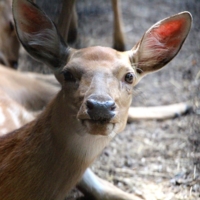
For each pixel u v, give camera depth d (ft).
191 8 49.85
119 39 37.32
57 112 22.00
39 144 22.45
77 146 22.07
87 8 53.11
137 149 33.35
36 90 34.81
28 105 34.27
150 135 35.01
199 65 42.63
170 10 53.93
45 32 22.79
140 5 55.77
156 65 23.49
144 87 41.14
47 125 22.43
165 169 30.86
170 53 23.49
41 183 22.44
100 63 20.92
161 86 41.24
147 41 22.93
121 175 30.63
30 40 23.00
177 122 36.40
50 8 36.22
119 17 36.96
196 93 38.52
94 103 19.06
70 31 31.78
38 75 37.22
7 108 30.25
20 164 22.49
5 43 38.27
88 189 27.84
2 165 22.85
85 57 21.24
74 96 20.90
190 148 32.63
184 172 30.19
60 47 22.68
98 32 48.62
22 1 22.45
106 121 19.22
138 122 36.68
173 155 32.30
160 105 38.86
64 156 22.26
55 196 22.76
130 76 21.16
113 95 20.10
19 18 22.71
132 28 50.26
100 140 21.95
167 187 29.09
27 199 22.45
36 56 23.12
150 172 30.76
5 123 29.04
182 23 22.98
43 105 35.01
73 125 21.47
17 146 22.98
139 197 28.37
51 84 36.60
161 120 36.88
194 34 44.75
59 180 22.56
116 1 36.47
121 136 34.96
